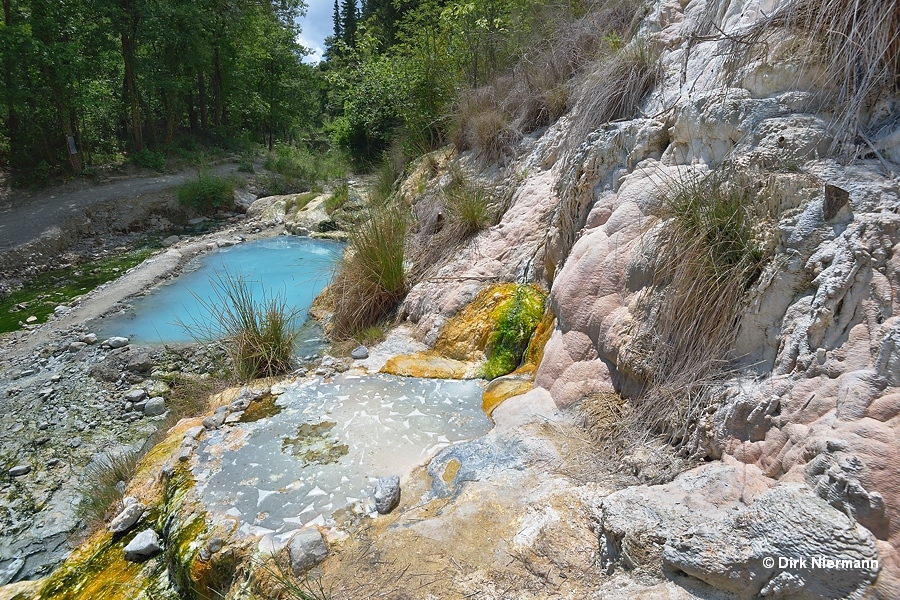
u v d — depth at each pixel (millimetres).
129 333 6074
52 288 8430
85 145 14867
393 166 8930
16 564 3209
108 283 7910
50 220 10578
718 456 2121
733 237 2449
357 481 2779
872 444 1578
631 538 1821
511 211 5062
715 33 3803
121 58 15797
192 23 16625
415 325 4637
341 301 5129
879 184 2068
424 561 2111
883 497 1491
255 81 23438
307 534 2352
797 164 2393
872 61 2213
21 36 10977
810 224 2154
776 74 2773
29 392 5047
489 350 3924
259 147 21672
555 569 1962
